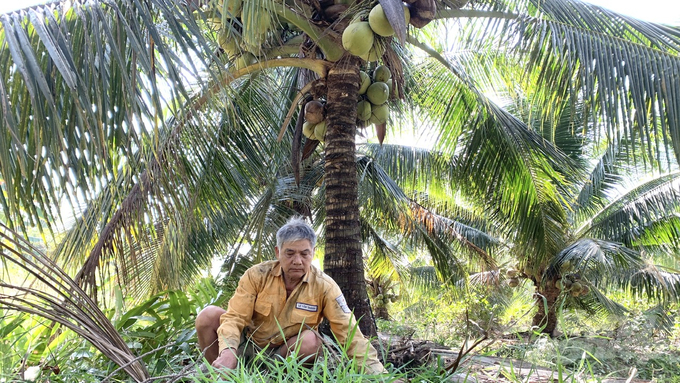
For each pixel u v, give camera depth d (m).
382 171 8.38
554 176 7.02
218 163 5.35
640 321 9.45
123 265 5.03
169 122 5.10
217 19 3.98
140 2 2.95
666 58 4.08
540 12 4.55
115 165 3.34
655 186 10.45
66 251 5.35
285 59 4.36
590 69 4.09
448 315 10.73
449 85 6.57
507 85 6.33
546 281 10.59
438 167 8.83
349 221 4.24
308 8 4.09
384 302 16.97
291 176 8.16
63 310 2.74
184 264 7.05
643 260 8.98
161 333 3.73
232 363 2.77
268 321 3.17
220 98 4.54
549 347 3.39
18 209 2.69
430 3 3.87
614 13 4.48
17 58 2.34
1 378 2.73
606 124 4.04
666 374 5.37
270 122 5.89
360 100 4.60
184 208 4.77
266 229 7.79
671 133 3.89
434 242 9.58
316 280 3.19
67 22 2.86
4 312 3.79
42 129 2.48
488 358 4.48
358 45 3.77
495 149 6.57
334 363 2.65
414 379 2.55
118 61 2.59
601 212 10.92
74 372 3.10
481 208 8.02
